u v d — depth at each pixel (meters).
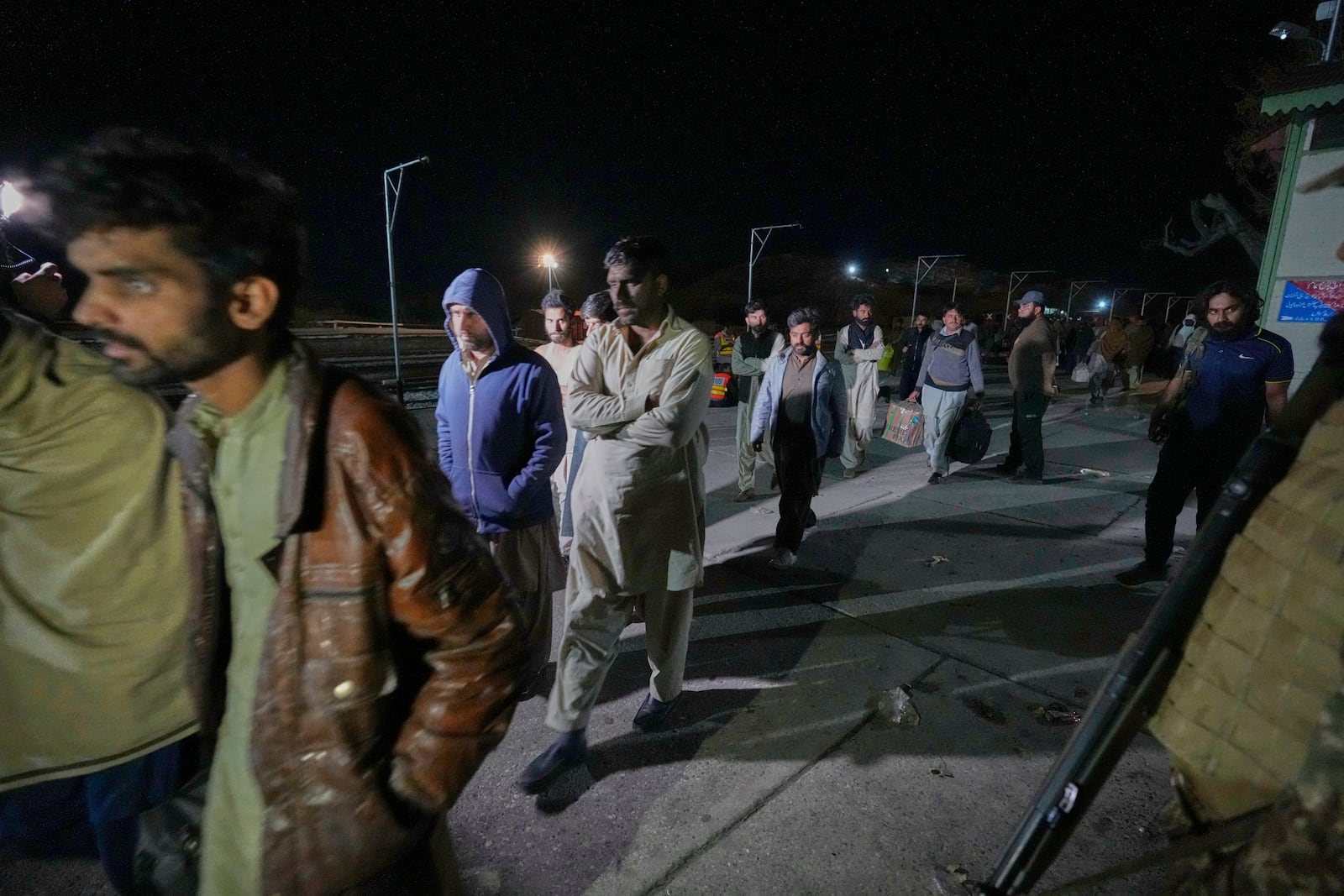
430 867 1.15
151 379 0.86
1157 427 3.80
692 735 2.52
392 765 0.98
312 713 0.94
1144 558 4.12
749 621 3.40
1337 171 0.84
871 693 2.79
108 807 1.47
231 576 1.01
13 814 1.56
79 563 1.31
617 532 2.22
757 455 5.51
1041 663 3.01
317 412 0.90
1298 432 0.86
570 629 2.27
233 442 0.94
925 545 4.40
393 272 16.12
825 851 2.01
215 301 0.82
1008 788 2.26
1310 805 0.62
